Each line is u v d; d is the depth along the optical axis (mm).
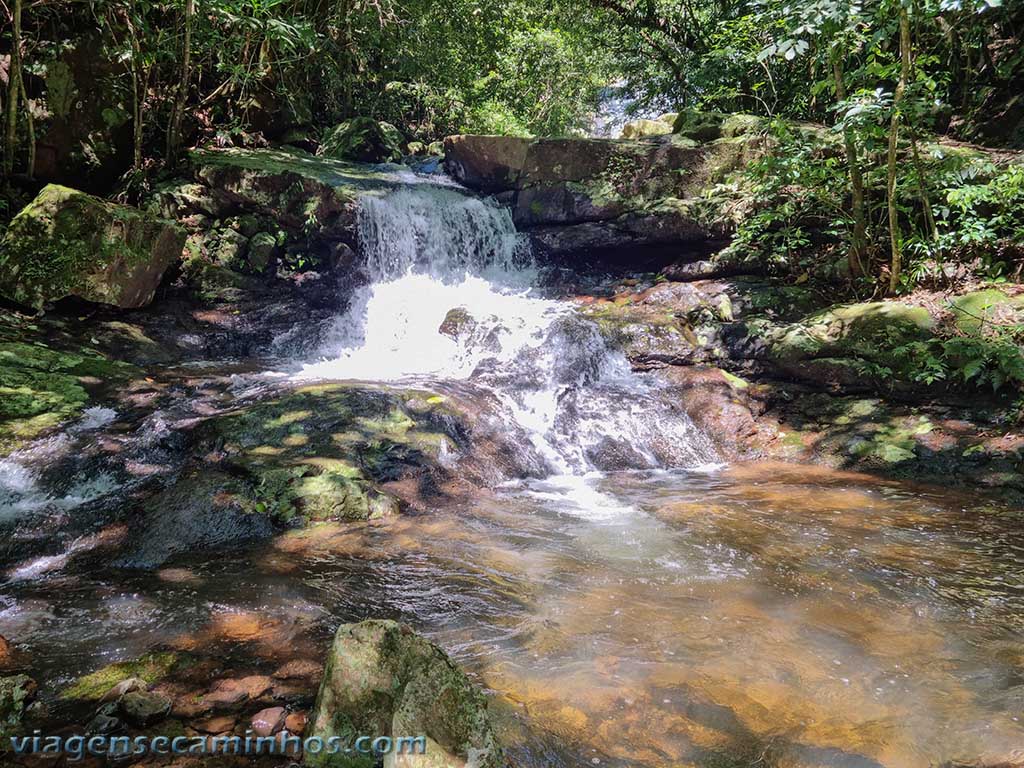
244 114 10258
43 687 2545
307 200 8219
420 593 3424
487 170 9289
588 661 2826
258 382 6102
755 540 4148
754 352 6836
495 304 7859
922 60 6059
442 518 4438
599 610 3277
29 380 5426
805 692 2629
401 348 7406
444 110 15164
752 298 7383
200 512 4094
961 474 5199
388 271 8406
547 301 8031
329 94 12508
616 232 8531
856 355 6273
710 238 8180
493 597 3396
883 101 5980
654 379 6801
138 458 4645
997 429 5453
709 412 6367
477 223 8969
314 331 7594
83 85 8109
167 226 7305
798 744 2322
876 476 5422
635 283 8367
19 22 6973
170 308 7434
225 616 3135
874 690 2645
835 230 7559
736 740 2342
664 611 3275
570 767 2186
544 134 18750
